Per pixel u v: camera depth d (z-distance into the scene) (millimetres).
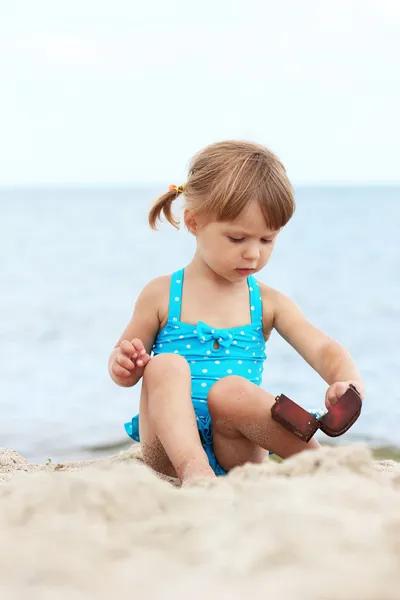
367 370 10789
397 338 13203
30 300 17453
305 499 1268
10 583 988
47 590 960
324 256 25500
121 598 930
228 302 3098
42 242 31594
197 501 1335
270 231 2865
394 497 1292
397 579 930
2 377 10531
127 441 7496
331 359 2982
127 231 37062
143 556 1071
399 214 46938
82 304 16859
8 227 40719
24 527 1207
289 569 974
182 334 3061
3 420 8328
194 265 3158
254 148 2945
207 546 1091
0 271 23141
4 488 1466
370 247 27641
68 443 7461
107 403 9031
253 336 3105
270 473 1601
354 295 17922
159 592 940
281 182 2857
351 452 1660
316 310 16312
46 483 1360
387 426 7805
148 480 1407
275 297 3174
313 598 886
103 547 1103
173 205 3244
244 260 2865
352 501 1251
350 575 940
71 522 1210
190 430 2498
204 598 915
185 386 2576
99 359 11633
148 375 2631
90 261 25141
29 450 7258
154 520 1233
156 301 3115
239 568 997
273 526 1120
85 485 1330
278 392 9555
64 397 9344
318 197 80500
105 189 100312
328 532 1085
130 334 3125
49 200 81688
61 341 13070
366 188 99125
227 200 2785
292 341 3131
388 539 1052
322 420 2477
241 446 2686
